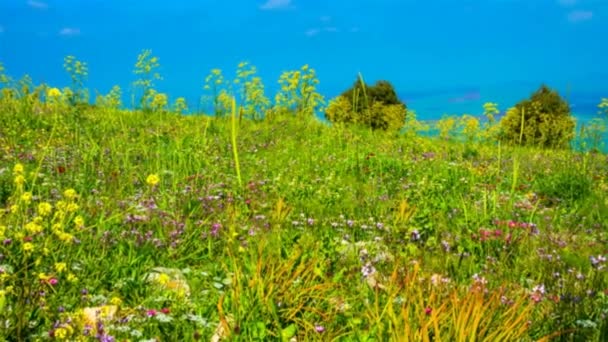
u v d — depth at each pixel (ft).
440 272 19.99
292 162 41.93
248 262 17.75
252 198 28.86
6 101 52.60
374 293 16.80
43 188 27.22
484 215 26.81
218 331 14.47
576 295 17.46
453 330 13.01
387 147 52.44
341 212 28.09
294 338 14.73
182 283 17.71
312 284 16.53
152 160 36.27
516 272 20.30
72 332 13.30
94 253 19.45
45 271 16.46
